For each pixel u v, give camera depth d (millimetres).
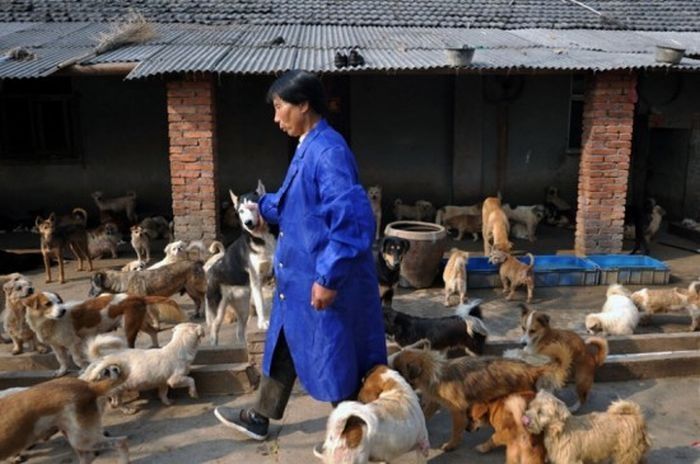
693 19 11258
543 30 10586
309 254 3123
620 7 11711
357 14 11008
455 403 3723
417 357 3770
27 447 3439
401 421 3135
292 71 3156
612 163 7812
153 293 5633
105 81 10641
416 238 6730
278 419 3762
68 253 8461
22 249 8805
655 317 6031
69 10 10828
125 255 8508
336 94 10984
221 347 4961
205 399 4539
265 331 4715
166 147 10938
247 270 4930
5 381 4523
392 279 5770
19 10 10773
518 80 11000
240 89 10891
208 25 10430
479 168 11297
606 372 4762
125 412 4309
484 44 8945
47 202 10898
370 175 11359
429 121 11211
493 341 5059
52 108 10633
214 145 7492
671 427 4137
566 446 3381
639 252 8438
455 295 6688
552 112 11281
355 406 3008
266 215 3582
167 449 3887
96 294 5633
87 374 3766
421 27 10742
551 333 4285
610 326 5234
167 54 7777
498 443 3678
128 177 10977
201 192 7496
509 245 6965
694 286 5562
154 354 4266
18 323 4922
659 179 11484
